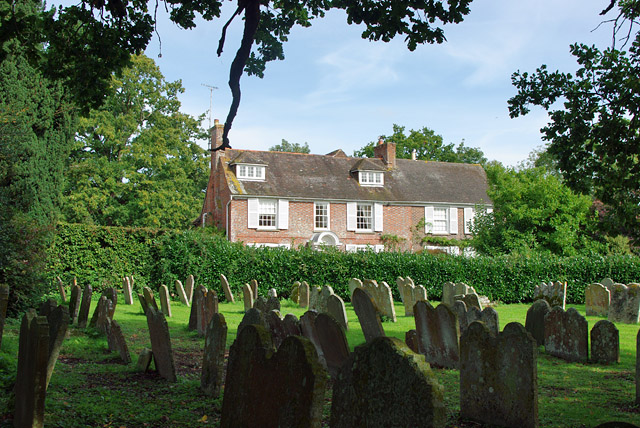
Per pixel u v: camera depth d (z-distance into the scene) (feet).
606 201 25.94
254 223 109.81
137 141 124.67
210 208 123.24
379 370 12.25
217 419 19.29
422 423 11.13
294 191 114.11
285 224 111.86
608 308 56.85
